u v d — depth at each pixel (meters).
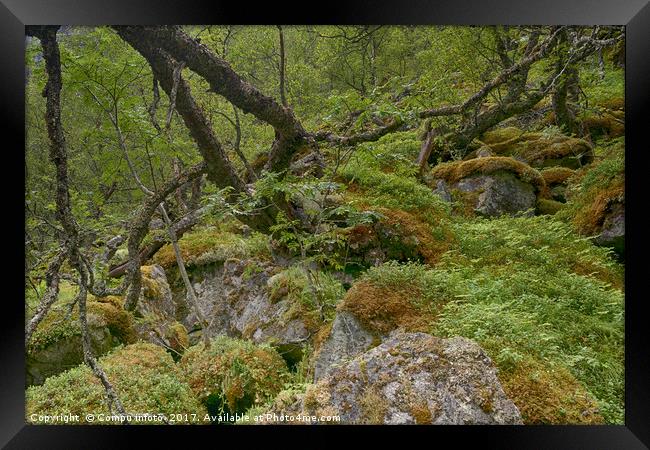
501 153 7.30
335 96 3.73
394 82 6.33
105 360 3.67
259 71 6.38
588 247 4.73
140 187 3.42
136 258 3.23
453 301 3.34
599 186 5.35
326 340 3.26
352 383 2.51
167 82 3.33
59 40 3.02
